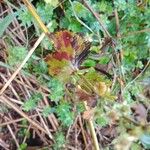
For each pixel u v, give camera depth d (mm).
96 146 223
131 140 121
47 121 241
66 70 201
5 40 234
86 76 211
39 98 235
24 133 244
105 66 235
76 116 236
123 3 231
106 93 196
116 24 235
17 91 239
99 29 233
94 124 232
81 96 205
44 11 225
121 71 235
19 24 236
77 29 231
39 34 228
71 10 226
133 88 237
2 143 241
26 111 239
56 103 233
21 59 222
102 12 236
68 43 198
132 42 237
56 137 239
